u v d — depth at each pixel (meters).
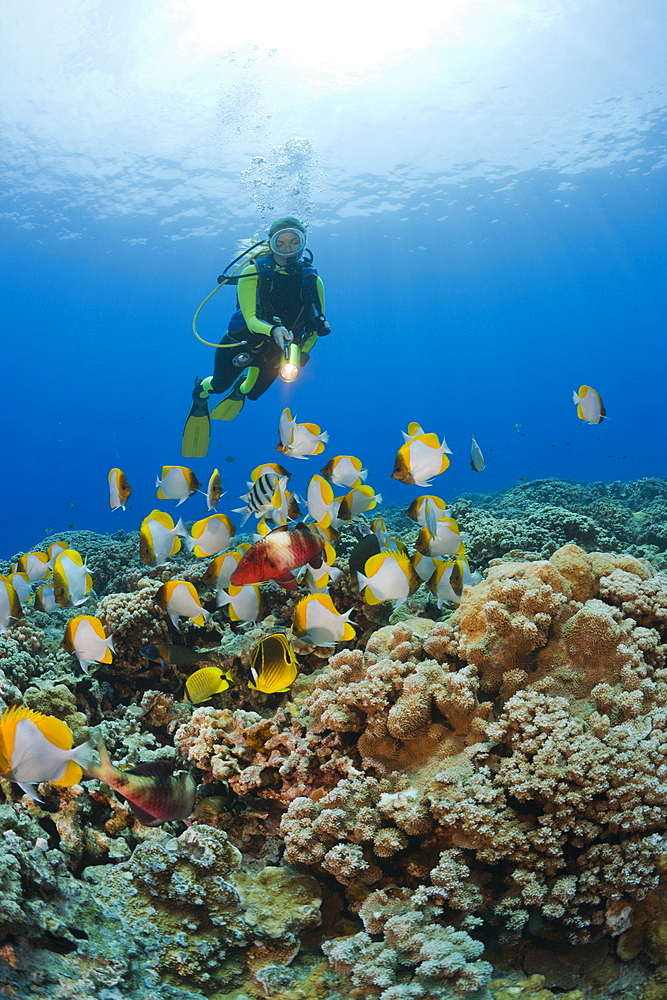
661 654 3.26
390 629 3.95
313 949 2.81
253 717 3.58
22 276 54.12
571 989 2.51
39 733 2.08
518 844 2.65
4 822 2.98
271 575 2.79
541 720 2.88
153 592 4.52
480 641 3.38
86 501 107.56
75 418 104.69
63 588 3.82
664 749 2.75
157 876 2.84
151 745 3.99
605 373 121.38
